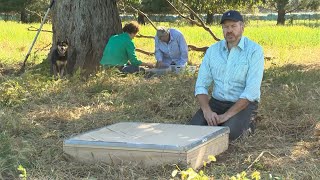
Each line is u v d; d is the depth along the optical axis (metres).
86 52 11.07
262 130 6.19
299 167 4.87
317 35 24.69
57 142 5.74
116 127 5.62
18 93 7.91
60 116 6.90
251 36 24.08
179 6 23.41
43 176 4.63
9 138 5.42
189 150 4.72
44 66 11.71
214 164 5.06
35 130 6.24
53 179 4.57
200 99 6.10
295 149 5.48
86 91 8.62
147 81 9.33
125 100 7.86
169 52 10.86
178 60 10.93
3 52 16.22
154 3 46.72
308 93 7.91
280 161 5.05
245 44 6.04
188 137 5.11
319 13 66.25
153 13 47.81
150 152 4.78
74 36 11.06
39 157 5.16
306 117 6.43
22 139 5.68
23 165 4.84
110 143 4.90
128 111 7.20
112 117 6.86
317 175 4.58
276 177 4.46
